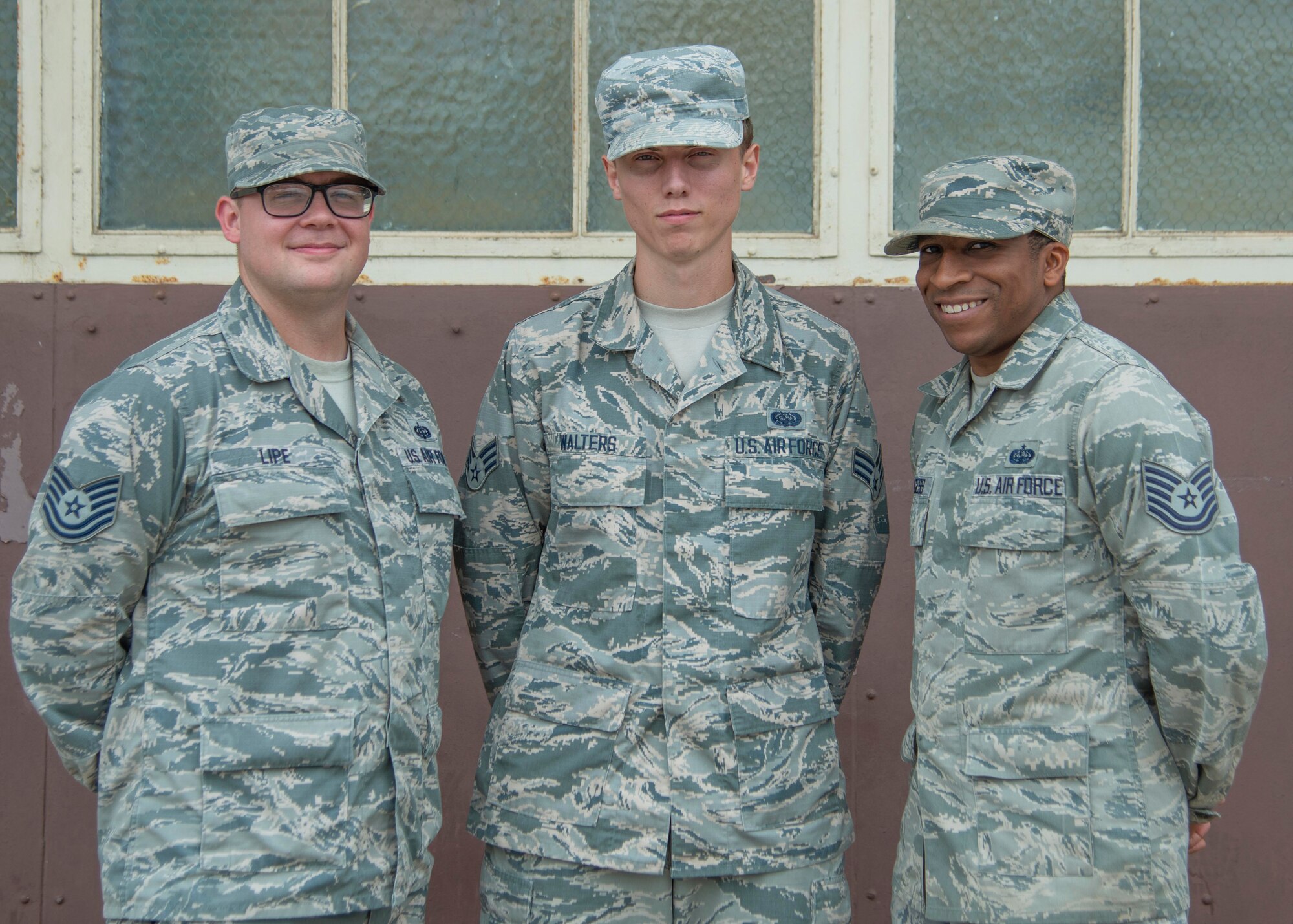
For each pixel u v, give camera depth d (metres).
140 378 1.52
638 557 1.74
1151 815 1.48
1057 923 1.47
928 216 1.62
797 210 2.33
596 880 1.69
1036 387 1.58
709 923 1.69
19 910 2.18
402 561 1.63
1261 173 2.30
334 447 1.61
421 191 2.33
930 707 1.61
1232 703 1.45
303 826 1.48
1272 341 2.21
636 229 1.78
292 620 1.52
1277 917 2.16
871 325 2.26
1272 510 2.20
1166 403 1.47
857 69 2.30
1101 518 1.50
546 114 2.33
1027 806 1.50
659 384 1.79
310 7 2.32
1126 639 1.52
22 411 2.23
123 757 1.49
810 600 1.91
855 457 1.87
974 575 1.57
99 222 2.30
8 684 2.19
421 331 2.27
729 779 1.68
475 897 2.22
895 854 2.21
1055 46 2.30
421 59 2.33
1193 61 2.29
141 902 1.44
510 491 1.87
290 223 1.60
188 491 1.53
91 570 1.47
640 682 1.71
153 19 2.30
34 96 2.27
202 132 2.32
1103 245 2.29
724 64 1.75
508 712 1.79
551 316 1.89
